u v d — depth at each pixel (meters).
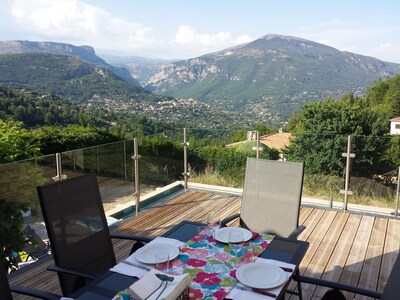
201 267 1.83
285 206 2.81
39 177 3.50
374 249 3.52
